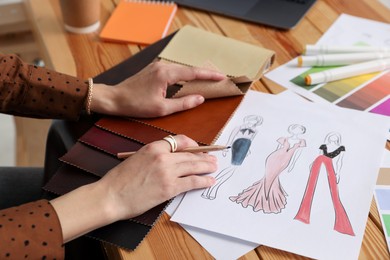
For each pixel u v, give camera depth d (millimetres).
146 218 588
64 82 735
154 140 681
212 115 714
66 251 782
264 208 595
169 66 744
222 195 613
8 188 893
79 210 574
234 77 755
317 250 549
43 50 957
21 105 741
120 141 685
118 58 869
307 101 755
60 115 745
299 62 831
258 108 742
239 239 567
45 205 578
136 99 716
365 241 563
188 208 601
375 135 683
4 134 1323
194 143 661
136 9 975
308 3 979
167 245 565
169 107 712
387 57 838
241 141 685
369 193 607
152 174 602
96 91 736
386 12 971
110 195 589
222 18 964
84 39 912
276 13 954
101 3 1009
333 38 900
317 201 599
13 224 553
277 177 630
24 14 1353
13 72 728
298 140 681
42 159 1482
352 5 988
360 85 795
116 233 578
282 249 552
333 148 666
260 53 816
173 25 945
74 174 647
